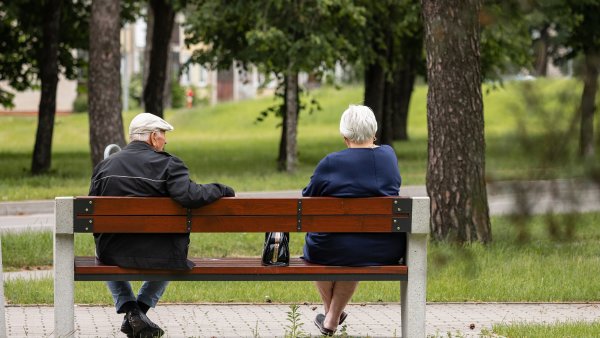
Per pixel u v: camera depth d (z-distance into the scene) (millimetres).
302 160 64438
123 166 12188
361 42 51844
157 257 11797
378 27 52500
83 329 14242
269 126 103938
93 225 11672
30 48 59625
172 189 11680
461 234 22938
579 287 18297
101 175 12320
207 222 11859
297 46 48625
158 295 13211
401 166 56656
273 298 17203
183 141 88688
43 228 26609
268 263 12211
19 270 21141
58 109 120938
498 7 7262
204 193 11664
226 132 100562
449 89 23094
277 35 47812
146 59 100000
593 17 50375
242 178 47719
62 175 49500
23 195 37375
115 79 43719
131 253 11812
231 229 11914
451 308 16609
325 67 51656
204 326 14586
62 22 60219
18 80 65250
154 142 12562
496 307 16781
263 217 11961
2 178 47375
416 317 12234
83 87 69188
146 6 77875
